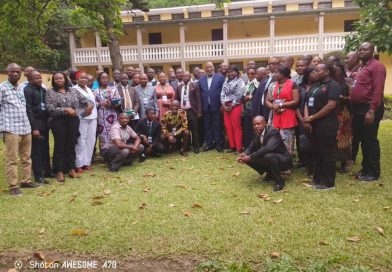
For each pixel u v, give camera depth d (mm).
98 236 3689
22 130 5199
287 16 19984
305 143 5406
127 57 21188
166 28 22203
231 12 20688
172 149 7777
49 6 9203
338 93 4574
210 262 3043
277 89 5590
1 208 4605
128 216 4180
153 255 3293
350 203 4266
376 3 5848
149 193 4996
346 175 5422
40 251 3461
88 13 8047
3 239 3719
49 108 5727
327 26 20781
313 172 5430
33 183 5699
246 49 20250
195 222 3920
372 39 5688
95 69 22750
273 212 4109
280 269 2844
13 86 5117
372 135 4988
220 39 21859
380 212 3967
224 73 8031
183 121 7453
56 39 21188
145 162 6992
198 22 20734
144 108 7602
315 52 19562
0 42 12906
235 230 3676
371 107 4742
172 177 5789
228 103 7273
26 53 16250
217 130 7629
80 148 6324
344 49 6504
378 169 5082
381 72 4742
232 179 5543
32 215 4332
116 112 7008
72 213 4352
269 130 5059
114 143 6484
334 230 3574
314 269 2857
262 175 5688
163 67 22188
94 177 6008
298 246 3285
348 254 3102
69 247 3506
